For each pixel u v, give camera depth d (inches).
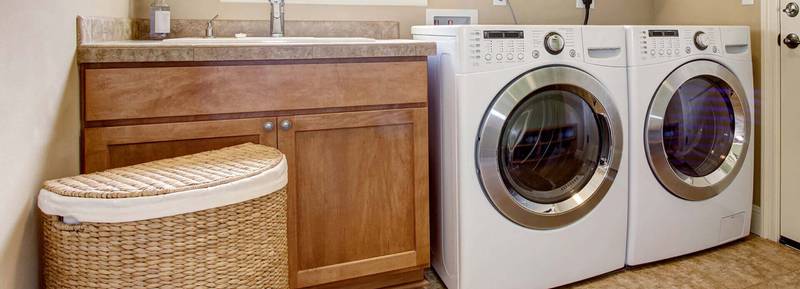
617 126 67.6
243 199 41.7
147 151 53.7
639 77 68.6
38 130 41.9
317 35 85.6
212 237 40.3
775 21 79.5
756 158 85.0
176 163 46.7
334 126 59.4
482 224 62.8
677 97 74.7
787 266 74.5
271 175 44.8
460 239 62.9
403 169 63.5
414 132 63.0
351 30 87.5
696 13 94.8
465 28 59.5
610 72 66.9
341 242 62.2
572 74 63.7
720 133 79.4
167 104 53.2
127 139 52.5
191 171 43.5
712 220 78.0
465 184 61.4
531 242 65.6
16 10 37.3
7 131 36.4
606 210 69.6
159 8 70.5
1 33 35.0
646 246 73.0
